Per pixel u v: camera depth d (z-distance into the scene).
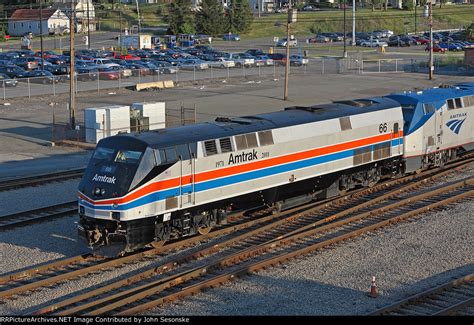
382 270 27.27
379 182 42.72
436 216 35.16
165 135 30.30
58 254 29.52
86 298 24.41
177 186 29.77
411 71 117.00
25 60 117.06
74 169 46.69
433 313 22.91
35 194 39.97
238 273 26.50
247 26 188.75
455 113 47.19
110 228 28.56
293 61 125.44
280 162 34.34
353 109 39.06
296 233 32.09
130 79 103.38
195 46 158.00
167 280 25.95
